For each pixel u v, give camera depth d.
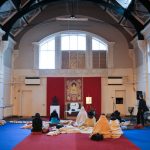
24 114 18.86
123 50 19.23
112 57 19.12
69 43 19.30
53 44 19.28
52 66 19.14
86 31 19.19
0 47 15.97
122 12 15.77
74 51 19.25
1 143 8.58
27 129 11.91
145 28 14.89
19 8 15.68
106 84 19.03
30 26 19.28
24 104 18.95
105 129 9.65
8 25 16.09
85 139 9.27
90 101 18.81
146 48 16.11
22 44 19.23
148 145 8.29
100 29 19.41
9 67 18.33
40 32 19.30
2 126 13.05
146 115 14.14
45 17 18.92
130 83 18.98
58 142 8.69
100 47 19.33
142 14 15.16
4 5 14.49
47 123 12.98
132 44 19.11
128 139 9.38
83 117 12.39
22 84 18.97
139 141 9.02
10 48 18.42
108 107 18.84
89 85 18.98
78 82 19.02
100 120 9.80
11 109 18.53
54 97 18.47
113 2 15.79
